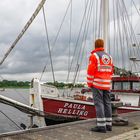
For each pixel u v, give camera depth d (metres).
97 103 4.92
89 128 5.22
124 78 11.00
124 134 4.82
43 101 9.24
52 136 4.55
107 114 5.07
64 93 10.85
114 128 5.33
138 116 6.85
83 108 9.33
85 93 11.06
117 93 10.74
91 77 4.86
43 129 4.97
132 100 10.49
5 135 4.38
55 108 9.25
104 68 4.86
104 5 9.99
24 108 5.10
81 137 4.56
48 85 9.45
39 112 5.51
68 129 5.10
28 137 4.41
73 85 11.43
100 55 4.86
